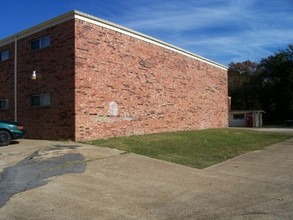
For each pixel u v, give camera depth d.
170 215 6.66
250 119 51.00
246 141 21.64
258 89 64.50
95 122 16.66
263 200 7.77
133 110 19.19
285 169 11.80
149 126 20.53
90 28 16.62
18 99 18.98
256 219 6.41
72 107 15.83
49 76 17.08
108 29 17.61
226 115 32.31
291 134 29.38
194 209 7.05
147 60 20.50
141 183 9.11
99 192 8.11
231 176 10.45
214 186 9.08
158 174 10.26
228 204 7.43
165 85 22.27
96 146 14.25
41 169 10.05
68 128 15.98
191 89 25.69
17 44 19.23
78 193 7.96
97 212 6.75
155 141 16.94
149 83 20.62
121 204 7.30
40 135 17.42
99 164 10.98
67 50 16.20
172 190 8.54
